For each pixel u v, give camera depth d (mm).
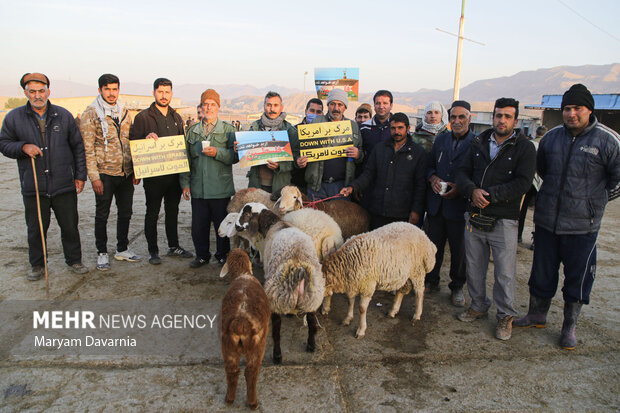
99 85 5324
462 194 4531
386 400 3330
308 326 4145
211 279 5598
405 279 4391
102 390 3330
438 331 4500
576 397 3428
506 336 4332
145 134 5633
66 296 4945
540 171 4453
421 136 6184
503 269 4332
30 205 5176
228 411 3143
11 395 3230
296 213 4945
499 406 3291
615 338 4410
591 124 4016
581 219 4027
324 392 3402
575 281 4105
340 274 4242
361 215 5688
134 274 5656
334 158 5949
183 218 8734
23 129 4898
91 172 5320
